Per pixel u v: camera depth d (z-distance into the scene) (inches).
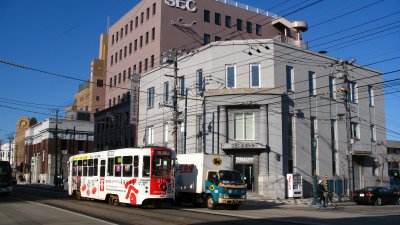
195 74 1589.6
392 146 3009.4
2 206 968.9
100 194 1064.8
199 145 1537.9
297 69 1540.4
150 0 2283.5
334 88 1680.6
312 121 1578.5
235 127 1451.8
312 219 746.2
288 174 1405.0
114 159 1019.9
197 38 2269.9
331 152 1612.9
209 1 2348.7
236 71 1493.6
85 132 3476.9
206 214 813.9
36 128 3735.2
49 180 3238.2
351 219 756.0
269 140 1412.4
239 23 2452.0
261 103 1422.2
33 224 626.2
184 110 1624.0
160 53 2130.9
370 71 1856.5
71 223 637.9
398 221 722.2
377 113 1870.1
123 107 2253.9
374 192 1261.1
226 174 965.8
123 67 2524.6
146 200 912.9
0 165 1424.7
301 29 2021.4
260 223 660.1
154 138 1843.0
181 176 1083.3
